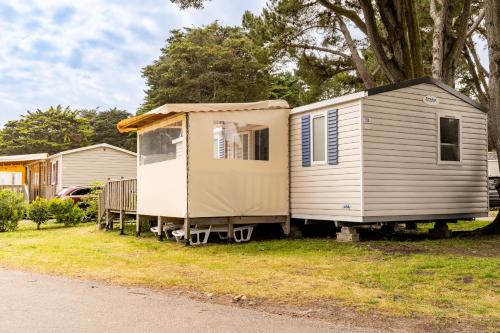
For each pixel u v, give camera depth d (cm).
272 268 847
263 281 735
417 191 1183
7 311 552
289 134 1323
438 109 1235
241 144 1246
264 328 488
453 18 1794
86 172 2556
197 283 727
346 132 1144
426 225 1611
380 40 1491
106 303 596
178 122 1220
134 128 1458
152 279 761
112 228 1688
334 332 476
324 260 909
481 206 1314
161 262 934
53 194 2620
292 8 2159
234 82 3844
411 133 1180
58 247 1188
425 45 2272
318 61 2427
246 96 3900
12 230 1725
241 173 1240
